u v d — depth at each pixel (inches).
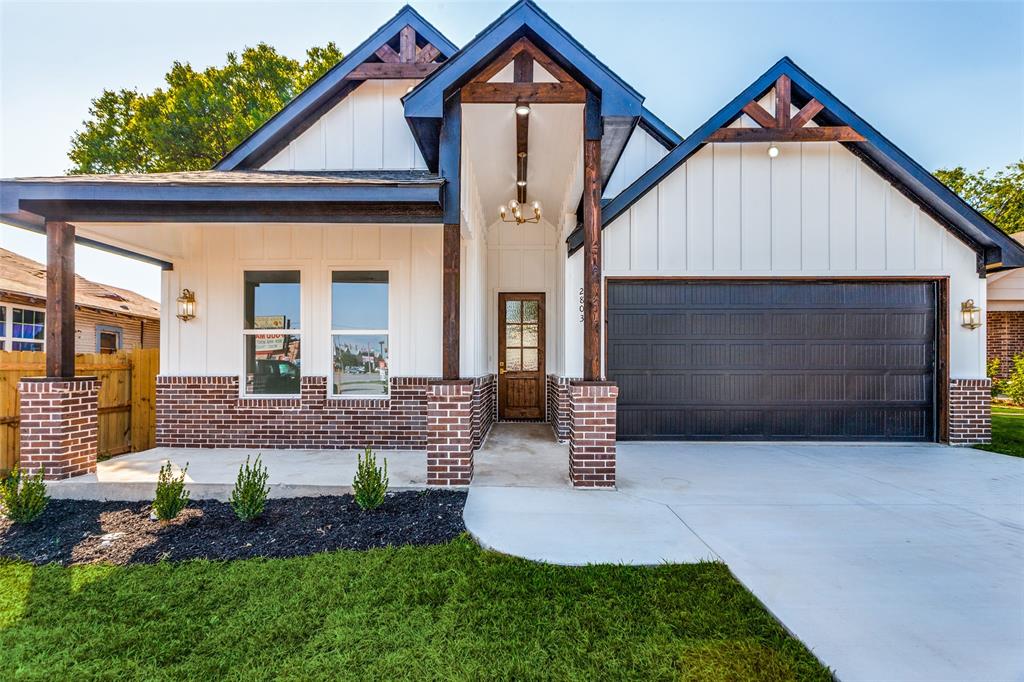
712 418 291.4
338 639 93.1
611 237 286.0
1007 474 214.8
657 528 146.4
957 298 284.8
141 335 612.4
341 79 276.2
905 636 92.7
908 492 186.1
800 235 285.3
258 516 156.9
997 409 452.8
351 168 280.4
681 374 292.0
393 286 272.8
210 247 274.2
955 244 285.0
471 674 83.0
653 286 291.6
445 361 194.5
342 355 276.7
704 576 115.6
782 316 292.7
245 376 274.7
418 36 281.6
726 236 285.0
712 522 152.1
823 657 86.0
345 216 194.2
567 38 178.1
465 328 263.9
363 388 276.7
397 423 270.5
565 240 292.7
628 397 291.1
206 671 85.0
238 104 538.0
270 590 111.8
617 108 178.5
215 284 274.1
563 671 83.3
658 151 303.1
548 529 144.6
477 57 178.4
